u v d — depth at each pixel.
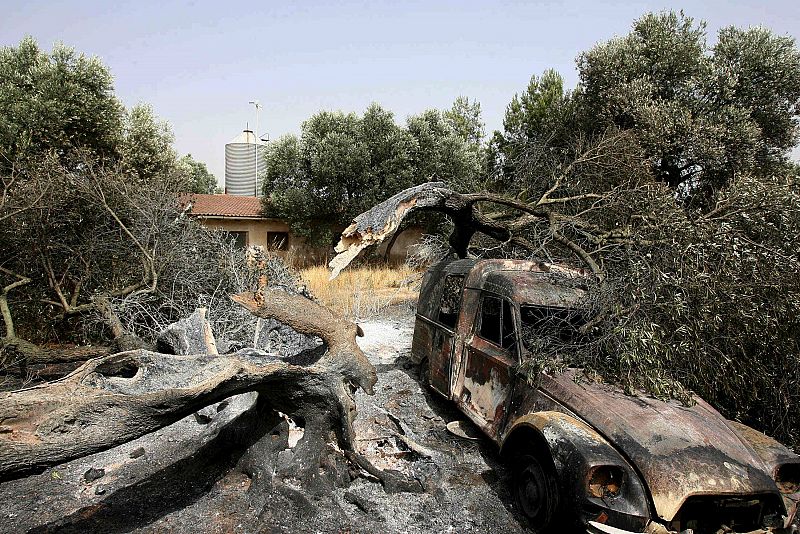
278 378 3.96
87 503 3.93
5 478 2.88
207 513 3.81
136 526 3.65
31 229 6.89
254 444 4.25
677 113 11.53
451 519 3.93
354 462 4.33
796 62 12.20
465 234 7.66
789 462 3.72
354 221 6.22
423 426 5.65
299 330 4.21
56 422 3.00
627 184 6.79
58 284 7.38
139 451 4.72
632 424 3.62
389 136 20.27
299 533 3.61
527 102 17.86
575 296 5.06
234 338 6.98
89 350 6.59
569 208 7.46
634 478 3.37
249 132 29.00
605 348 4.36
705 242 4.83
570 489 3.40
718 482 3.25
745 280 4.85
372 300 12.52
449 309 6.52
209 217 20.16
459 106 28.41
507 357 4.77
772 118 12.51
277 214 20.94
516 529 3.85
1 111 11.34
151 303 7.87
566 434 3.63
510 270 5.67
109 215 7.74
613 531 3.24
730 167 11.34
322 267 16.09
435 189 6.77
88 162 7.64
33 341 7.46
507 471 4.71
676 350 4.42
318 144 20.33
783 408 5.11
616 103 12.48
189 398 3.31
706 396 4.95
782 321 4.88
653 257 4.75
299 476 4.11
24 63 12.38
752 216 5.29
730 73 12.27
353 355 4.30
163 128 14.89
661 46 12.91
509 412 4.58
